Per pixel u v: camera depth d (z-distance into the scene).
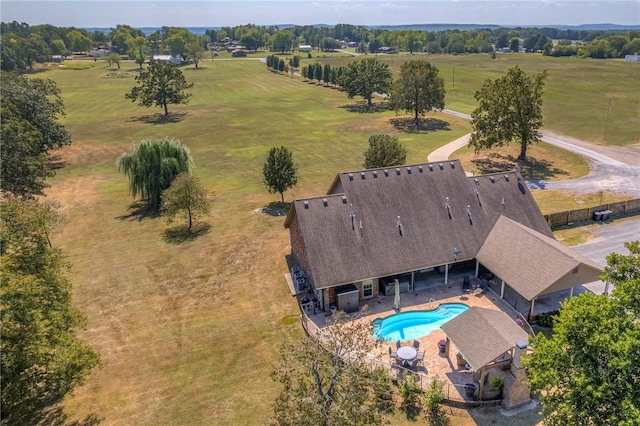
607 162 66.50
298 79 186.50
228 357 28.86
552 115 99.06
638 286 18.95
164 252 44.53
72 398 25.92
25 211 30.16
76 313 27.05
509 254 33.16
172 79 118.38
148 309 34.81
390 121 104.12
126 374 27.69
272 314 33.31
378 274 32.97
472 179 39.06
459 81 159.38
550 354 18.91
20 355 21.61
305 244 33.22
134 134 98.38
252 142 88.19
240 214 53.22
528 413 23.41
